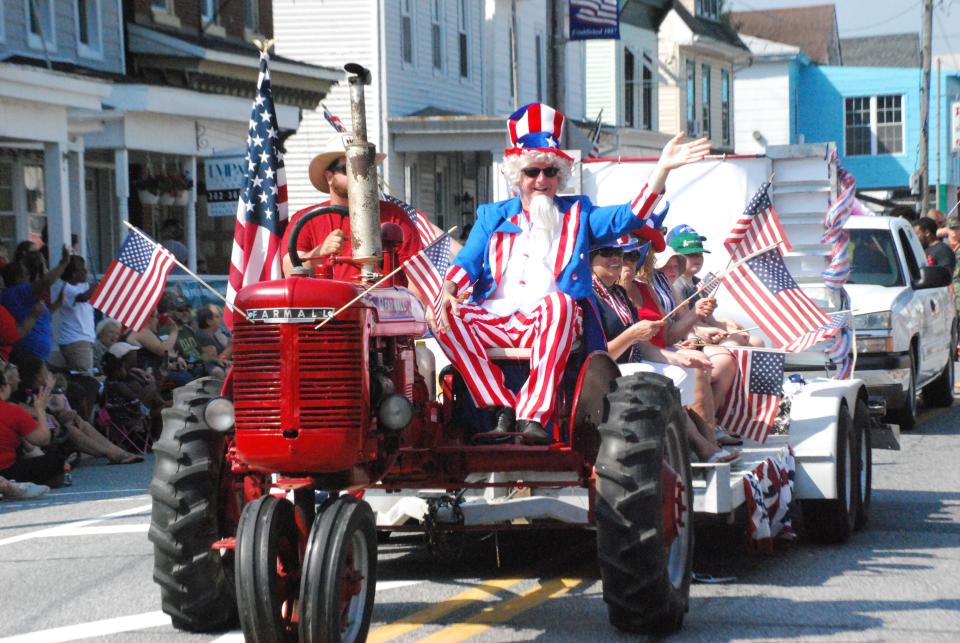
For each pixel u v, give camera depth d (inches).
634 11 1689.2
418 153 1230.9
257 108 291.7
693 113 1872.5
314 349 221.8
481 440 270.5
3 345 534.0
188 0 942.4
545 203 284.5
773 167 494.3
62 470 474.9
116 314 277.4
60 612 281.7
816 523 336.5
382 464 239.8
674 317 340.8
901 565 312.5
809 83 2333.9
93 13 844.6
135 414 562.3
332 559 215.2
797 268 488.7
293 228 251.3
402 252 293.0
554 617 264.8
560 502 276.8
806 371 468.4
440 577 301.9
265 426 221.9
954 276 721.6
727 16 2039.9
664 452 250.2
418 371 264.2
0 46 756.6
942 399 670.5
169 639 257.3
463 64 1325.0
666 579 243.3
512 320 273.1
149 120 831.1
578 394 257.9
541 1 1535.4
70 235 741.9
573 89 1557.6
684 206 518.6
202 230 984.9
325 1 1152.2
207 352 625.9
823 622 260.2
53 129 710.5
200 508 250.2
